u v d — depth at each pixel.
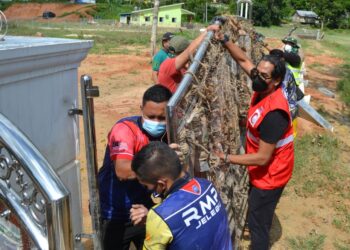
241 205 4.41
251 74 3.53
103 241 2.91
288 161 3.61
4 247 1.86
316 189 6.08
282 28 67.75
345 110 12.05
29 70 2.36
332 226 5.25
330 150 7.47
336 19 75.50
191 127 2.76
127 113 9.29
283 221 5.27
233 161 3.34
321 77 18.75
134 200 2.86
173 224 2.03
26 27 44.53
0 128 1.54
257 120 3.43
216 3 82.69
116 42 29.75
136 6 81.50
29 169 1.50
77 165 3.18
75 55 2.83
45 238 1.64
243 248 4.51
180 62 3.74
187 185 2.17
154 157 2.11
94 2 94.12
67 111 2.92
